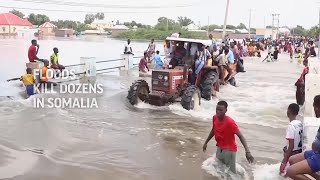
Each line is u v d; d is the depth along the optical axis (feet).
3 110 34.73
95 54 100.83
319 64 43.70
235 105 42.24
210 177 21.20
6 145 25.14
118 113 36.14
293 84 61.05
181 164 23.18
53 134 28.30
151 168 22.36
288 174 15.97
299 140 19.74
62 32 243.40
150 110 37.86
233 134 20.98
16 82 50.03
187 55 41.78
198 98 38.96
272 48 113.50
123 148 25.89
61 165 22.17
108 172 21.42
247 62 105.29
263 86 58.34
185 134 29.91
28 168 21.44
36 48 48.73
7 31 225.35
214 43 53.67
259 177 21.34
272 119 36.27
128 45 75.25
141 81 40.16
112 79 57.93
